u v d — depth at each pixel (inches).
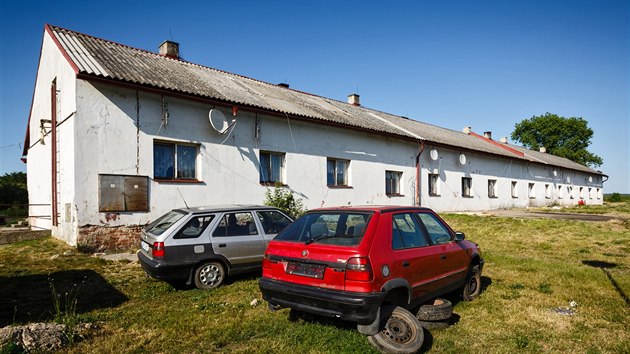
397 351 148.5
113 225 390.6
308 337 166.6
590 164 2267.5
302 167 590.6
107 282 269.3
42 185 571.5
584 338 169.0
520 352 155.9
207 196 469.4
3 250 394.3
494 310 208.4
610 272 293.9
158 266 241.3
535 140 2383.1
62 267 312.0
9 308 213.6
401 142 791.7
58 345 159.9
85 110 380.8
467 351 156.6
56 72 476.1
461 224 631.8
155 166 434.3
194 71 590.9
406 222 187.3
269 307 187.8
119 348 160.9
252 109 503.5
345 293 149.4
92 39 530.9
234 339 170.7
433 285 187.2
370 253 153.8
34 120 641.6
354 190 678.5
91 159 381.1
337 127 640.4
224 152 490.3
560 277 279.4
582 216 828.0
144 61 522.3
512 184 1215.6
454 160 951.6
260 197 527.8
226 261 265.9
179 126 448.8
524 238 481.1
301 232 180.7
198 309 211.6
